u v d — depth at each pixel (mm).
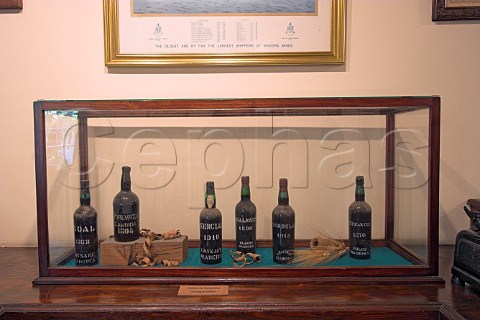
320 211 1131
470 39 1256
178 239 1031
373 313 824
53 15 1247
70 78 1261
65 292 903
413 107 966
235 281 945
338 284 943
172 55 1243
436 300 849
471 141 1271
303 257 1028
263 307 827
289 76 1260
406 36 1256
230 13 1238
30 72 1260
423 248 985
